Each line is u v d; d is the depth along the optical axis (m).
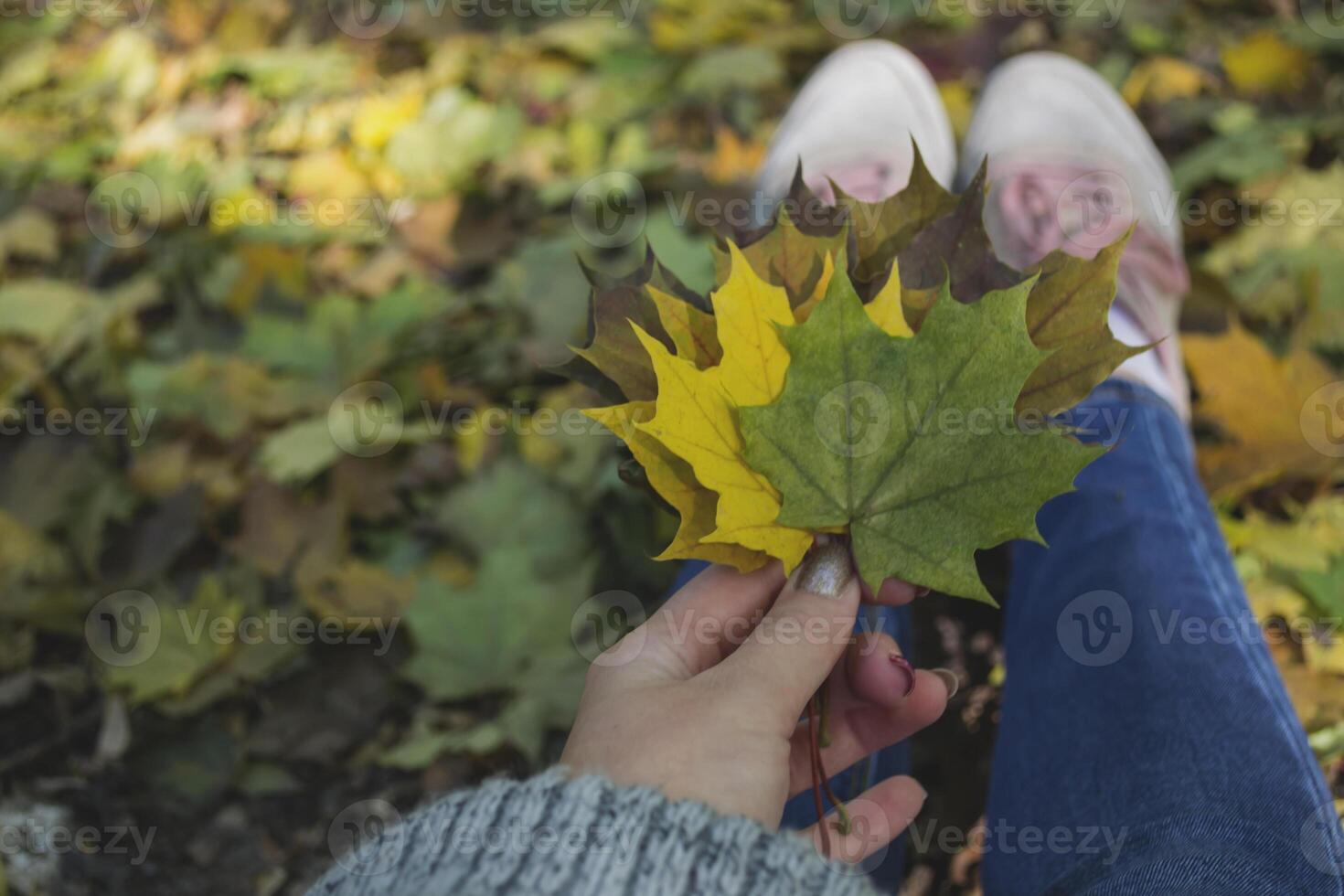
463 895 0.50
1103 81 1.37
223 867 0.95
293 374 1.28
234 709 1.03
